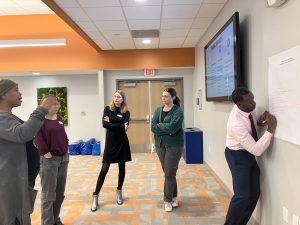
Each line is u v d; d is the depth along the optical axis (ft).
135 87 22.90
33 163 6.26
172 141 10.14
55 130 8.47
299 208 6.17
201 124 19.40
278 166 7.11
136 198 12.10
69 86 24.59
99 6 12.08
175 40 18.98
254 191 7.88
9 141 5.59
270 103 7.39
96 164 19.26
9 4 18.62
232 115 8.00
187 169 17.15
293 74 6.15
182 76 22.68
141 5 12.10
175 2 11.83
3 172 5.52
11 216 5.58
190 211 10.57
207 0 11.68
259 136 8.20
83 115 24.68
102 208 11.05
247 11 9.39
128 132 23.21
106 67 21.50
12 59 21.21
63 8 12.28
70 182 14.83
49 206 8.52
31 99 24.66
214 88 13.44
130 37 17.80
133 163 19.01
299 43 5.92
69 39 21.27
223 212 10.43
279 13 6.88
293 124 6.21
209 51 14.53
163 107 10.48
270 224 7.77
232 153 8.00
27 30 21.02
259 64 8.32
